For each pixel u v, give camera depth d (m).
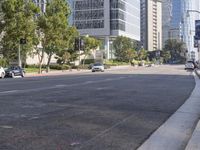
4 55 59.19
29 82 30.73
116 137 9.74
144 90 24.25
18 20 53.19
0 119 11.76
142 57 170.62
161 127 11.48
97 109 14.67
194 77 45.22
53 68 85.31
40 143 8.75
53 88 24.03
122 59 142.75
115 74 52.62
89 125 11.24
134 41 176.50
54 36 66.25
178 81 35.69
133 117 13.10
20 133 9.77
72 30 71.25
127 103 16.92
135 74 52.97
